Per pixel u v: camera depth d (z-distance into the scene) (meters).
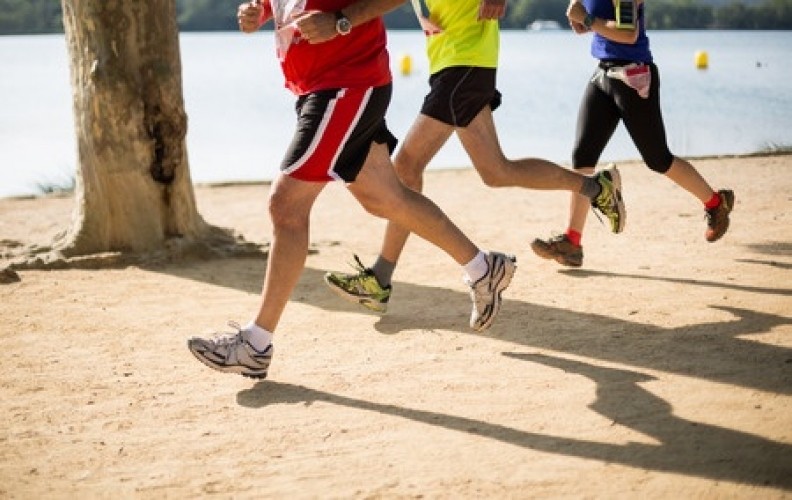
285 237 6.93
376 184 7.12
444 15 8.20
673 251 10.85
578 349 7.65
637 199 14.26
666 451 5.74
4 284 10.27
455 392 6.84
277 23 6.95
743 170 16.59
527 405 6.54
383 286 8.63
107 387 7.19
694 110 30.61
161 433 6.31
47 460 5.95
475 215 13.71
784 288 9.13
